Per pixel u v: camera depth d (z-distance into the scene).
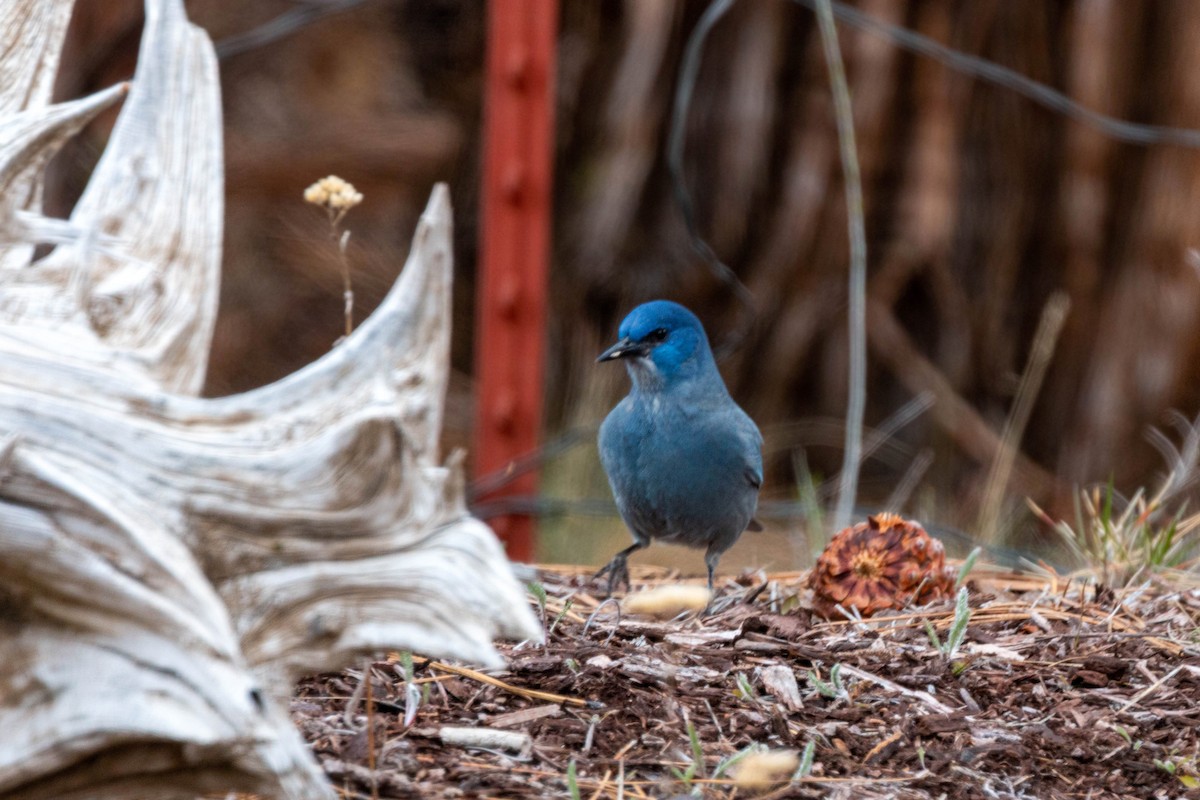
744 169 19.62
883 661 6.99
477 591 4.33
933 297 19.98
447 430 18.80
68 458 4.11
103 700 4.01
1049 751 6.11
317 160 18.94
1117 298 19.80
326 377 4.43
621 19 20.19
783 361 19.67
